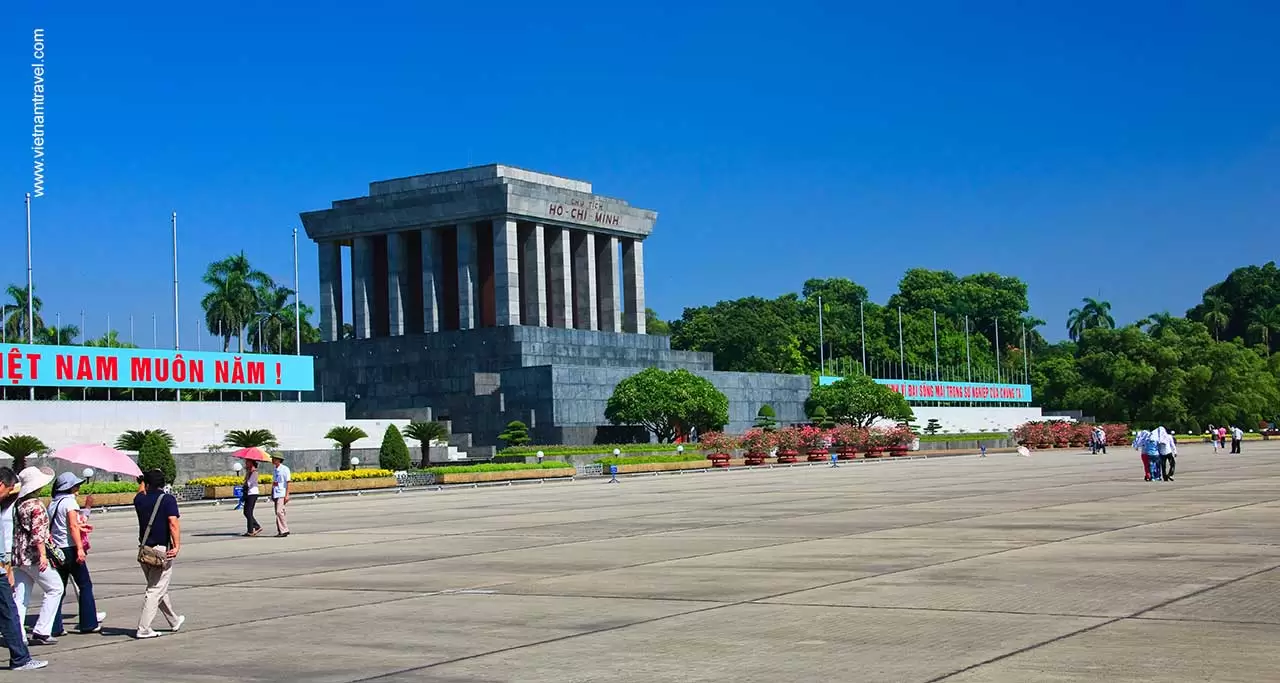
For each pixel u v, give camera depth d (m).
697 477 82.56
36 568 18.95
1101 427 129.38
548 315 135.50
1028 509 40.16
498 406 118.88
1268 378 167.50
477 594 23.14
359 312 134.62
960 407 170.88
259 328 145.12
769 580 23.75
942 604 20.05
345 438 89.62
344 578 26.48
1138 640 16.44
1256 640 16.25
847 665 15.52
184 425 92.19
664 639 17.75
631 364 134.12
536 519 43.03
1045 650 15.97
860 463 104.38
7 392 98.88
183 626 20.48
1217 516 35.28
